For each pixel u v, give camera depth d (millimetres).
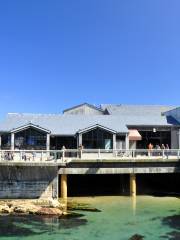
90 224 33781
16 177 39875
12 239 29906
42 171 40344
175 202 42969
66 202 41875
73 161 42844
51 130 54625
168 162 45438
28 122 53438
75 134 54125
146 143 59375
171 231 32156
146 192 48656
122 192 47812
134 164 44812
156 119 61438
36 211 36594
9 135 52281
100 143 53562
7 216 35688
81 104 77562
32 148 52125
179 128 59812
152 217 36281
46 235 30797
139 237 30500
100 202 42531
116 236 30750
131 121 59906
